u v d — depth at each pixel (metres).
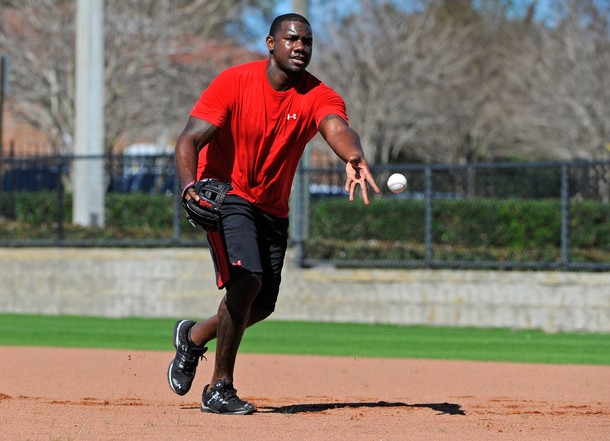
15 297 55.09
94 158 56.72
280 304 51.78
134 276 53.53
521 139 109.44
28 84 84.44
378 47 99.94
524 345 42.50
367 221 56.94
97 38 62.28
